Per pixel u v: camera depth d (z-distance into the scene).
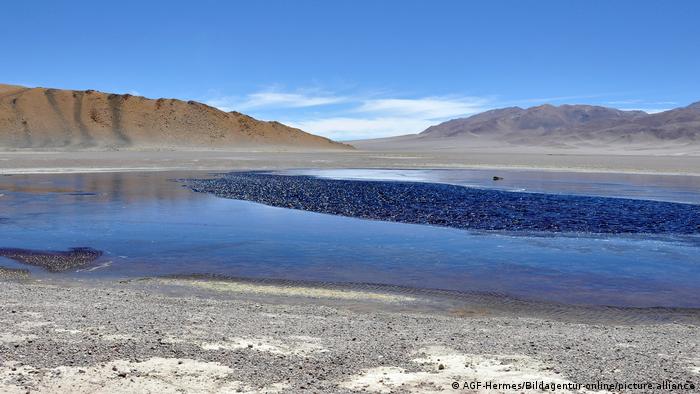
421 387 6.51
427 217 24.53
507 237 19.83
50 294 11.36
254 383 6.55
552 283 13.46
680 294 12.59
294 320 9.60
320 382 6.62
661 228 21.80
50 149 135.50
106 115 159.00
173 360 7.25
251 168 67.25
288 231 20.89
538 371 7.06
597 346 8.23
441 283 13.38
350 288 12.81
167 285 12.94
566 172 61.34
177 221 23.31
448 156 110.19
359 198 31.89
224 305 10.88
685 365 7.40
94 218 24.06
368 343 8.20
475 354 7.74
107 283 13.12
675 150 190.62
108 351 7.54
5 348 7.55
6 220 23.30
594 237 19.89
